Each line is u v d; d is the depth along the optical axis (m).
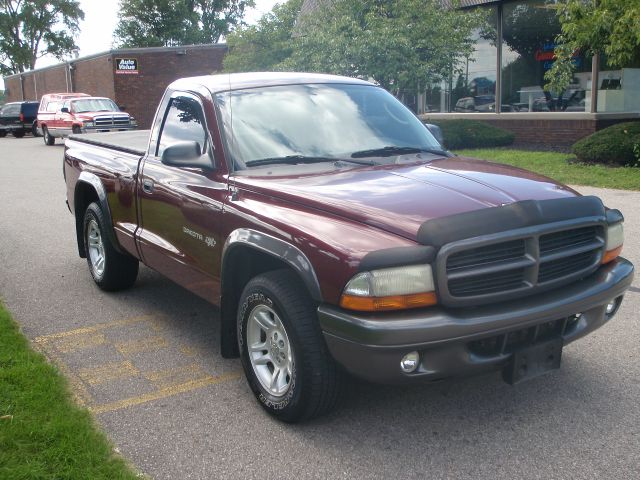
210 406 4.14
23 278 7.12
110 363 4.82
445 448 3.59
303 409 3.69
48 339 5.30
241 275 4.29
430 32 17.47
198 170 4.64
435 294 3.30
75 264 7.70
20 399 3.94
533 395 4.18
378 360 3.25
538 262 3.50
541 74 18.50
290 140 4.57
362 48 16.73
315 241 3.46
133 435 3.78
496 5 19.05
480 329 3.31
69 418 3.74
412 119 5.20
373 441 3.67
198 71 36.72
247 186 4.15
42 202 12.52
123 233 5.80
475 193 3.73
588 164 13.68
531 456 3.49
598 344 4.96
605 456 3.47
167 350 5.07
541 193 3.82
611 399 4.10
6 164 20.91
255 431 3.81
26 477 3.16
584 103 17.67
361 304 3.26
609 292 3.81
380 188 3.85
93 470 3.26
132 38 61.00
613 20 13.18
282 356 3.86
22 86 56.50
